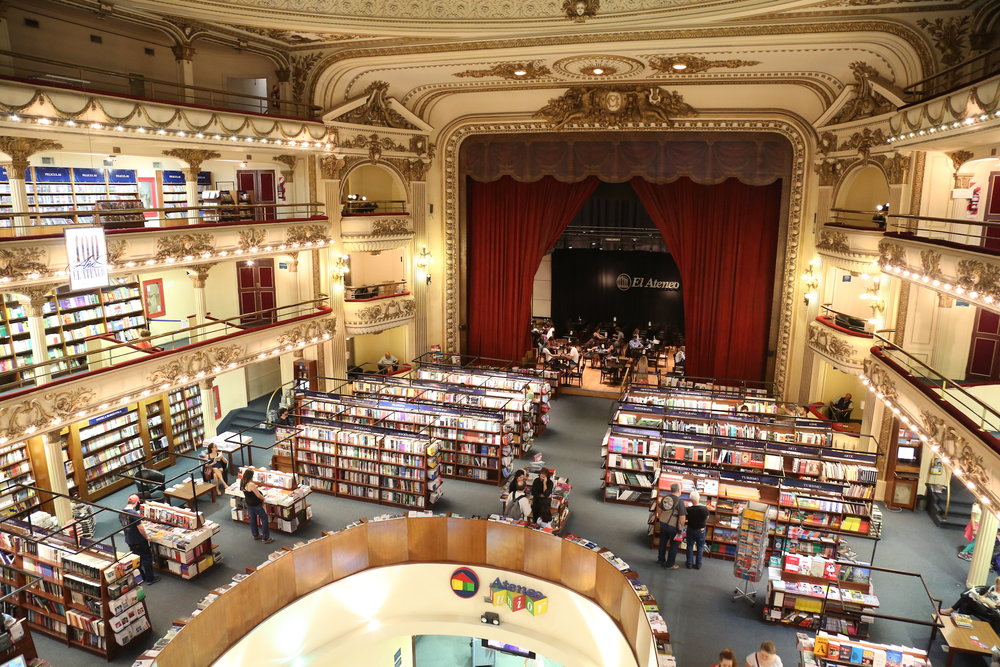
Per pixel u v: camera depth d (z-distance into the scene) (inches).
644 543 488.4
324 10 485.1
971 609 397.7
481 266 856.9
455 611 456.8
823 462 482.9
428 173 792.9
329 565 432.1
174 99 569.9
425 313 814.5
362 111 698.8
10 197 497.4
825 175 649.6
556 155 770.2
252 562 469.1
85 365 524.4
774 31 498.0
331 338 704.4
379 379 696.4
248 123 573.6
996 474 310.2
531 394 666.8
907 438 548.1
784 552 448.5
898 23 475.2
